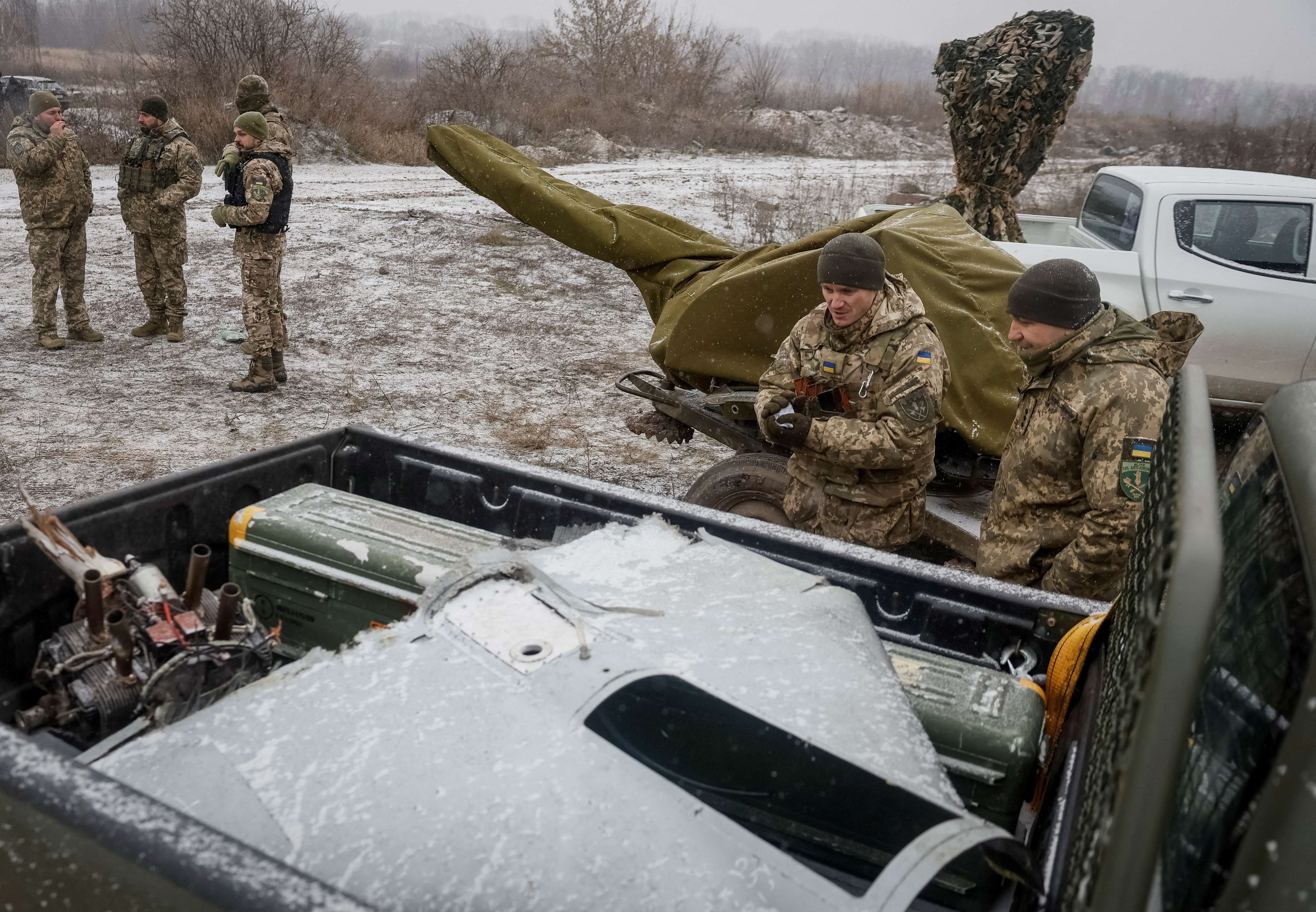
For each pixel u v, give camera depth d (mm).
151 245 6973
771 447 3869
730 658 1590
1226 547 1423
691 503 3621
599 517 2617
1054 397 2520
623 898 1191
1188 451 1094
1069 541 2564
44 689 2080
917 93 39469
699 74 28672
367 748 1362
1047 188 18531
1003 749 1697
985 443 3459
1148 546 1290
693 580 1866
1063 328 2457
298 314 8117
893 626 2307
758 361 3881
